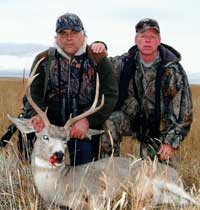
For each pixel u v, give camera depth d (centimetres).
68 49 390
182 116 423
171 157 422
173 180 372
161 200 352
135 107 439
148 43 417
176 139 417
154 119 434
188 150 475
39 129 339
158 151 431
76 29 385
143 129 443
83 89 400
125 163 365
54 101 403
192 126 553
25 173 357
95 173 348
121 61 438
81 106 404
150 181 329
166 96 429
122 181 347
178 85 423
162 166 376
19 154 392
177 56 429
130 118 443
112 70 403
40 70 397
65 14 392
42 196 334
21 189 323
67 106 402
